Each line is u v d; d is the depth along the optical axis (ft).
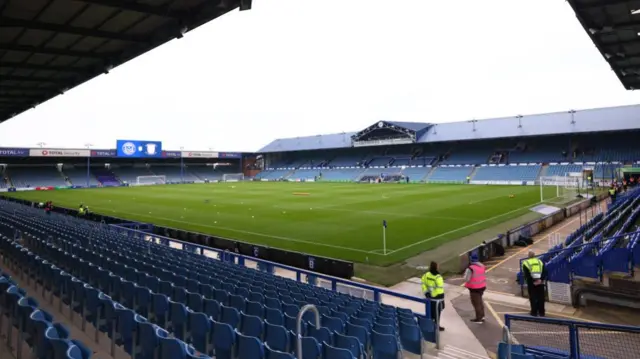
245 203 127.03
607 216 66.08
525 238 65.87
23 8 36.94
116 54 51.85
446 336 30.78
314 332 20.03
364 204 117.80
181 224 88.99
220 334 19.30
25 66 54.24
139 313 25.46
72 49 49.98
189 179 289.74
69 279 25.86
